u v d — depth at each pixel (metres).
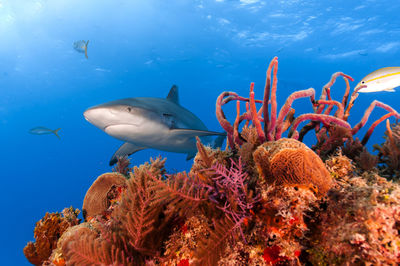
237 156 2.55
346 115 2.72
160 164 2.48
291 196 1.70
